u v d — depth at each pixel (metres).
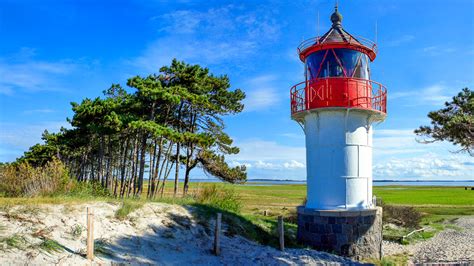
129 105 25.23
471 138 12.73
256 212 31.62
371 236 14.14
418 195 66.38
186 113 27.97
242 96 28.55
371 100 14.79
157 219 12.92
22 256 7.80
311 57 15.36
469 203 47.16
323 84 14.52
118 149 37.34
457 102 13.48
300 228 15.20
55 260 8.02
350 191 14.38
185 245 11.76
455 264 14.33
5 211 10.08
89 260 8.48
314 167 15.03
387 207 26.95
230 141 28.22
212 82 27.45
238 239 13.92
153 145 29.78
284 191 86.69
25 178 16.02
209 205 16.94
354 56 14.80
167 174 28.20
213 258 11.15
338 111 14.52
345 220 13.79
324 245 14.02
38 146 38.34
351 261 12.96
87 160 39.16
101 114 26.73
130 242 10.55
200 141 23.42
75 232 9.81
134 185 27.61
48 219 10.21
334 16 15.84
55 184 15.54
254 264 11.19
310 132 15.35
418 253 17.86
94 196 16.42
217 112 27.45
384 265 13.44
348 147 14.48
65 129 38.34
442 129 13.69
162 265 9.67
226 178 27.50
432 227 27.06
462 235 23.86
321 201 14.66
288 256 12.56
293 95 15.79
